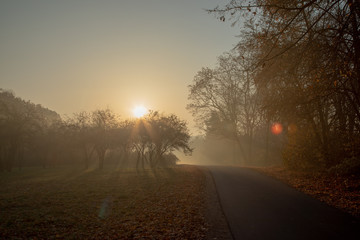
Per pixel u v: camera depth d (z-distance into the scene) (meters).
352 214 8.81
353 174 14.65
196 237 7.21
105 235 8.31
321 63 10.73
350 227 7.55
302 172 20.19
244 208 10.23
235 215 9.24
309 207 9.99
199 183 17.92
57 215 11.60
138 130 33.78
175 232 7.79
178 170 28.94
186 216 9.53
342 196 11.34
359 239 6.64
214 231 7.64
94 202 14.09
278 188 14.62
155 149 35.97
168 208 11.20
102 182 22.20
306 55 11.01
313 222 8.12
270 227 7.77
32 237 8.66
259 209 9.98
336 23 10.79
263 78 12.93
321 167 18.94
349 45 10.18
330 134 19.08
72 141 40.59
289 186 15.27
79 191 17.98
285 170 23.06
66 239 8.29
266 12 9.95
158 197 14.05
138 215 10.51
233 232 7.45
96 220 10.40
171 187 17.16
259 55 12.34
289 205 10.45
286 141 27.09
